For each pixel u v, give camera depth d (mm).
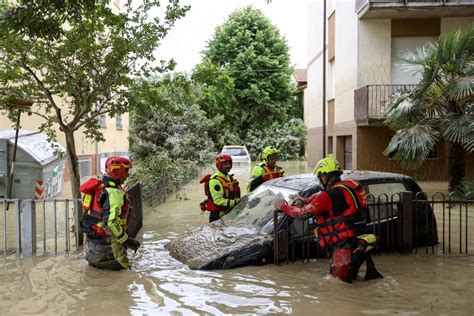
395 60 16672
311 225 6125
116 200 5469
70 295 4879
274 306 4535
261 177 8086
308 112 28578
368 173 7117
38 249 7160
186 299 4734
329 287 5070
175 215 10383
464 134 11609
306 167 27281
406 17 16406
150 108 9078
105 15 7879
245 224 6520
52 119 8570
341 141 20203
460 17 16375
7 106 8133
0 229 8602
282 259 5910
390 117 12617
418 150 11805
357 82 16750
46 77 7910
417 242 6816
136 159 20656
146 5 8320
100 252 5719
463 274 5594
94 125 9055
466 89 11375
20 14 5812
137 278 5422
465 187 11898
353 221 5211
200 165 21359
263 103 40125
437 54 11766
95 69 8023
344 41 18656
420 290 5008
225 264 5750
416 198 6891
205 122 21797
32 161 11828
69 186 15750
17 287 5160
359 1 16219
